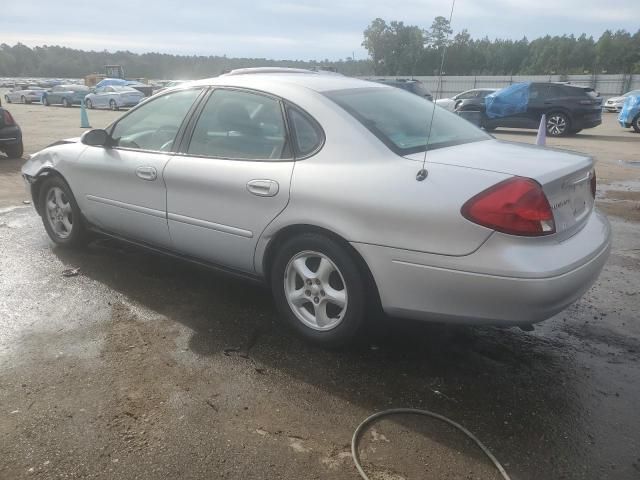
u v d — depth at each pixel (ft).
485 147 10.77
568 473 7.53
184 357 10.32
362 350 10.69
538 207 8.52
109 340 10.89
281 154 10.77
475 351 10.77
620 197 25.48
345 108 10.59
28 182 16.49
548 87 54.24
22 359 10.12
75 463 7.55
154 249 13.69
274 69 13.83
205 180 11.59
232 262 11.73
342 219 9.63
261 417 8.59
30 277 14.03
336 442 8.07
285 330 11.48
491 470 7.56
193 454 7.75
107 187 13.96
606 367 10.29
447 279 8.86
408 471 7.52
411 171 9.32
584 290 9.31
